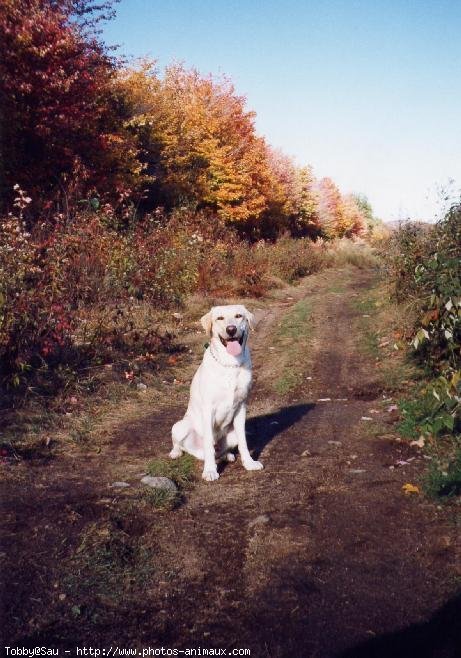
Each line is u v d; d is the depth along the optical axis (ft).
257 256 60.13
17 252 24.76
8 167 44.75
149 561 10.68
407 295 36.37
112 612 9.15
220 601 9.42
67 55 48.47
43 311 23.68
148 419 21.13
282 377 27.20
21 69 44.88
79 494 13.75
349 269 80.69
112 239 36.27
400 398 22.12
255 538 11.48
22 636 8.50
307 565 10.43
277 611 9.12
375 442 17.60
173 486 14.20
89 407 21.48
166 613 9.12
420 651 8.18
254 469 15.76
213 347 15.67
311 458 16.52
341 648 8.27
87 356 25.62
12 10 43.78
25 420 19.08
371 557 10.63
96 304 30.30
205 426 15.44
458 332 16.51
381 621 8.82
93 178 52.13
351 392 24.73
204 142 77.05
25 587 9.68
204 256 49.08
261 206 90.63
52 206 42.37
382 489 13.73
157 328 30.66
